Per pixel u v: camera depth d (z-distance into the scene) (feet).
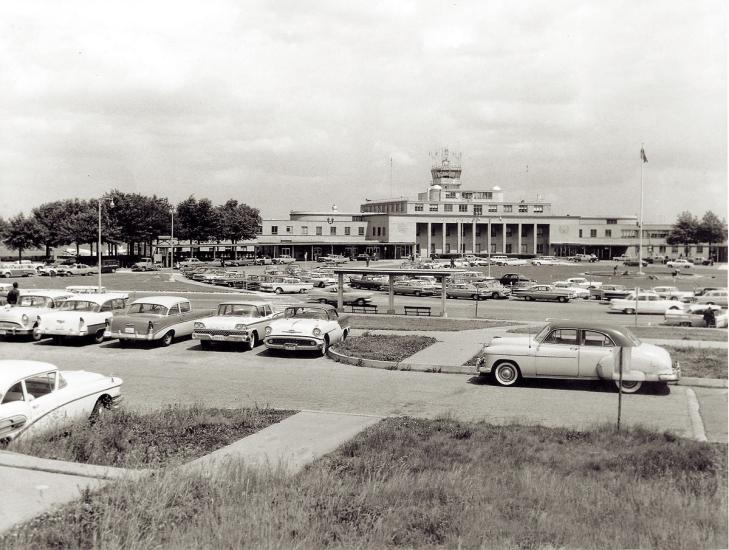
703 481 28.60
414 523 24.13
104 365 62.39
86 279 222.48
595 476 30.04
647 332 87.35
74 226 314.55
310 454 33.37
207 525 22.93
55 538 21.54
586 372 50.67
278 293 179.22
